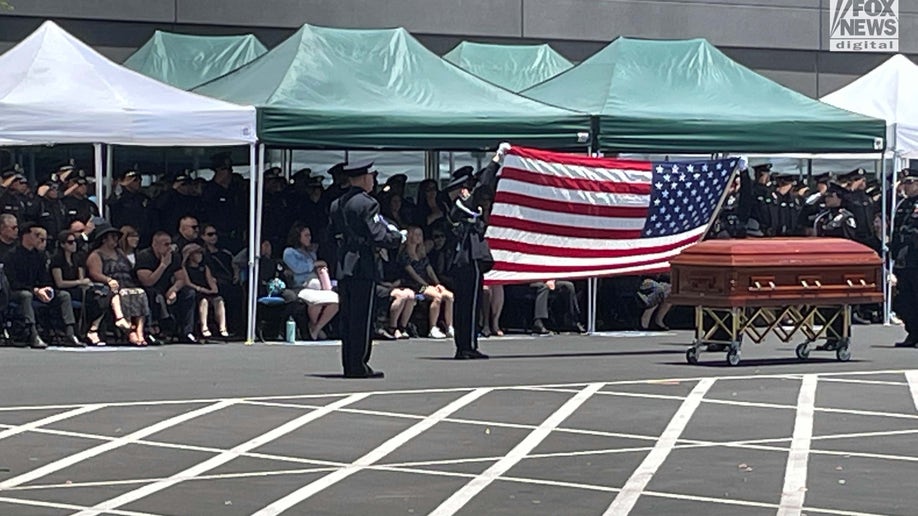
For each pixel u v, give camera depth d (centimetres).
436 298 2122
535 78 2892
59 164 2841
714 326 1864
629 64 2295
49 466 1145
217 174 2184
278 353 1909
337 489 1056
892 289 2347
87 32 2916
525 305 2202
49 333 1969
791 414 1416
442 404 1470
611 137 2119
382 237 1648
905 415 1412
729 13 3322
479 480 1091
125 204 2141
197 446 1235
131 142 2009
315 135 2009
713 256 1788
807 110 2241
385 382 1630
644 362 1834
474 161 2977
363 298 1656
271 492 1045
